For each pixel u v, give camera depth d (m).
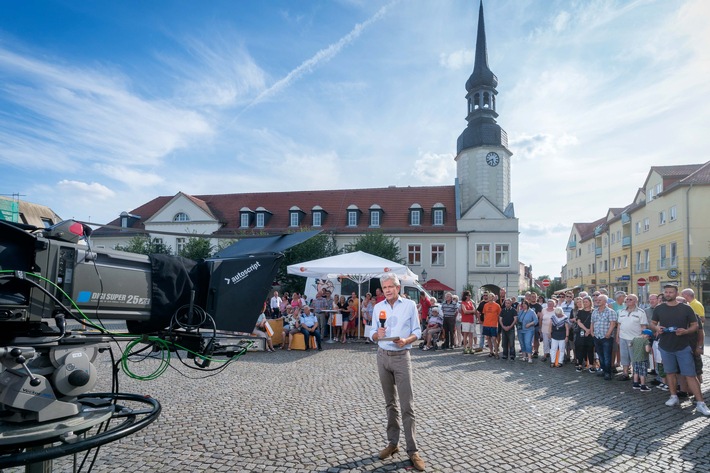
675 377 6.95
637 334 8.82
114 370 3.37
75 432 2.83
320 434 5.27
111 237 39.09
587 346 10.15
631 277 43.50
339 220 39.28
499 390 7.87
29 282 2.42
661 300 9.47
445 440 5.11
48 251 2.59
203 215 39.25
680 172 36.50
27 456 2.33
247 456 4.57
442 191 40.28
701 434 5.41
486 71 40.62
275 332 13.14
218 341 3.48
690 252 32.34
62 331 2.62
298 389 7.73
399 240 37.38
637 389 8.05
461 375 9.40
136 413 3.10
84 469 4.20
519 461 4.49
